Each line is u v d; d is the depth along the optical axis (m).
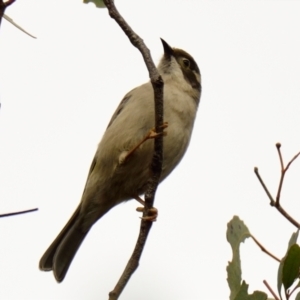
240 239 6.46
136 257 7.27
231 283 6.22
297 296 5.93
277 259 6.14
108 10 7.00
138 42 7.18
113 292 6.82
